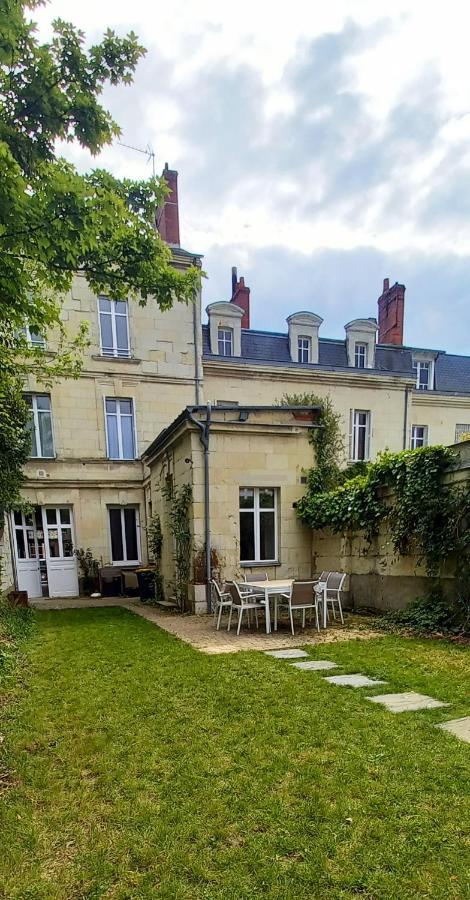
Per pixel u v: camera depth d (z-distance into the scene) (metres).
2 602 7.88
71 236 3.35
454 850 1.94
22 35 3.52
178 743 2.99
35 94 3.72
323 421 9.53
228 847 2.00
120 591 12.62
